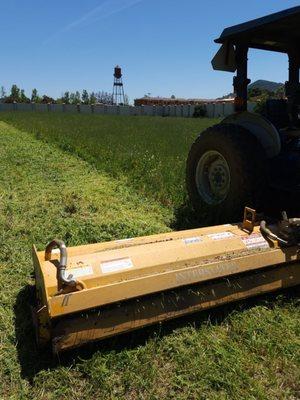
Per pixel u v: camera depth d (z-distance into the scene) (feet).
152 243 10.78
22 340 9.91
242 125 15.28
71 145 42.14
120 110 192.75
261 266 10.49
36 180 26.05
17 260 13.93
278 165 14.83
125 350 9.34
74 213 19.24
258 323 10.43
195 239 10.89
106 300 8.80
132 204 20.89
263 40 15.23
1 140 48.62
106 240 15.93
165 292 9.70
